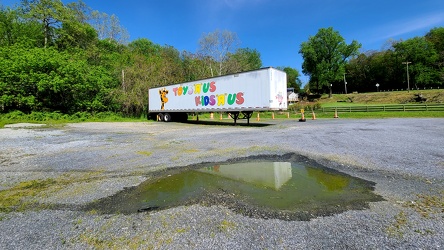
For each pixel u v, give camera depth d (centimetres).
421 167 538
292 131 1273
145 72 2936
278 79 1548
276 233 290
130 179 516
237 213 348
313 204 374
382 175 498
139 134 1283
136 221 329
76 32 3334
